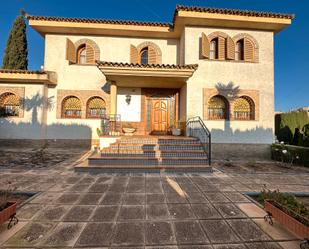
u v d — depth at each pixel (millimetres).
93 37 11602
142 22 10867
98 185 5352
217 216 3656
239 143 10258
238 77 10383
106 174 6520
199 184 5602
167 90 11594
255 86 10438
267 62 10570
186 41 10273
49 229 3131
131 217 3561
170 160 7297
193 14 9555
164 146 8070
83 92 11320
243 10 9680
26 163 8016
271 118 10438
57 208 3879
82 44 11523
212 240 2916
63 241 2834
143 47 11734
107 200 4324
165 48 11789
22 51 14539
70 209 3844
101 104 11570
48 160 8688
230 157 10188
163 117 11500
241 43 10828
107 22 10867
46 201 4211
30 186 5195
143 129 11406
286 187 5504
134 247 2734
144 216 3609
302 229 2725
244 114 10531
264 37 10656
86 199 4363
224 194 4809
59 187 5148
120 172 6766
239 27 10492
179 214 3713
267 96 10477
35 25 10633
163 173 6762
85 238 2908
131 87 11484
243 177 6484
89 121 11297
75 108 11422
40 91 10797
